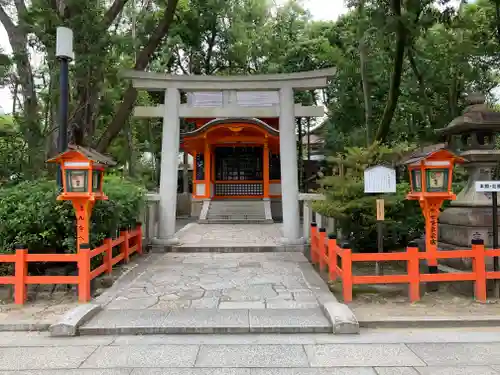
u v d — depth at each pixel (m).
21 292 5.82
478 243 5.89
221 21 23.59
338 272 6.31
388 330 4.93
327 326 4.82
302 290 6.38
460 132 7.37
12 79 10.02
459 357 4.10
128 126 18.58
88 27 8.89
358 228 8.08
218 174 20.66
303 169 24.91
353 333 4.77
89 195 6.07
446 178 6.30
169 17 11.37
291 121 10.05
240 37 22.52
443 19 9.67
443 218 7.58
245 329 4.80
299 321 4.97
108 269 7.11
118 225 7.91
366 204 7.61
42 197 6.77
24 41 10.01
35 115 10.02
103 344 4.49
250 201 18.95
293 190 10.09
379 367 3.88
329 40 19.17
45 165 10.03
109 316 5.19
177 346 4.41
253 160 20.69
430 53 14.79
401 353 4.20
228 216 17.34
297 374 3.74
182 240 11.22
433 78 15.49
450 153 6.20
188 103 11.19
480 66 14.24
